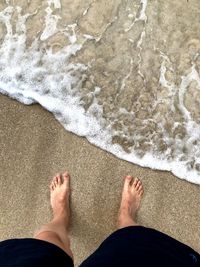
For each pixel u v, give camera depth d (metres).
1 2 1.37
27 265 0.95
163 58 1.37
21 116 1.33
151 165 1.34
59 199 1.30
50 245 1.06
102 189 1.33
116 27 1.37
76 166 1.33
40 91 1.34
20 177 1.32
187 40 1.37
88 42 1.37
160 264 1.03
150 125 1.35
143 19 1.38
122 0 1.38
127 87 1.36
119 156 1.33
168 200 1.33
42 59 1.35
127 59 1.37
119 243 1.09
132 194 1.31
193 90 1.36
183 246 1.14
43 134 1.33
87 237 1.31
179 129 1.35
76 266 1.30
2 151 1.32
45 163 1.33
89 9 1.37
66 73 1.35
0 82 1.33
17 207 1.32
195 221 1.33
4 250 1.02
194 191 1.34
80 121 1.34
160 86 1.36
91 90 1.35
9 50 1.35
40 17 1.37
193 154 1.34
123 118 1.35
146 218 1.33
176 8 1.37
